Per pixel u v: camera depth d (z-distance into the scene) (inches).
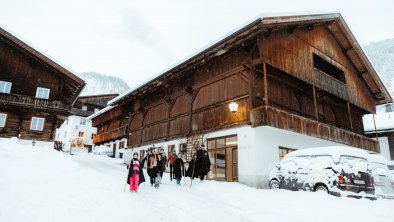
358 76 940.6
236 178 607.2
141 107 1051.9
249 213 296.7
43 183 358.6
